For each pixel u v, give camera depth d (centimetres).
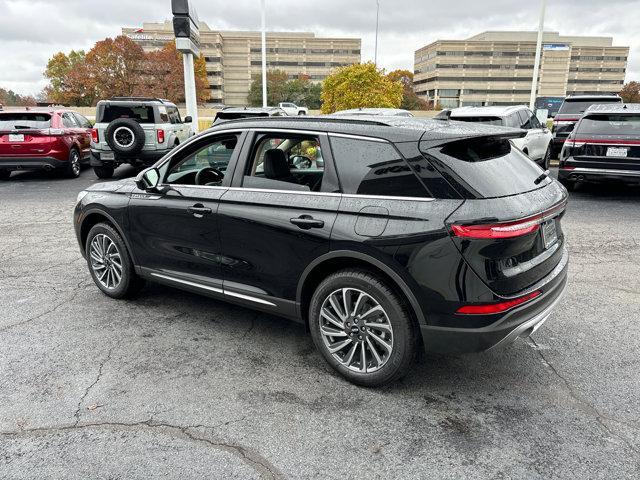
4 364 345
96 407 296
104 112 1162
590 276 521
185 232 388
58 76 8981
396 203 288
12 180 1210
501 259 270
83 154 1317
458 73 13700
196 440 267
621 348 368
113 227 450
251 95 10794
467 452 257
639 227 715
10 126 1127
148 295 479
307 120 341
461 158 288
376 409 296
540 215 284
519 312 280
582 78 15012
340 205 306
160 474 241
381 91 2470
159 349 370
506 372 337
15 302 459
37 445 262
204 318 427
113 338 387
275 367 345
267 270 344
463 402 303
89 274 539
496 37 14612
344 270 311
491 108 1093
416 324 296
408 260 279
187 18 1265
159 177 416
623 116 849
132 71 7731
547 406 297
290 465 248
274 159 347
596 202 882
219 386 320
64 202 934
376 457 254
